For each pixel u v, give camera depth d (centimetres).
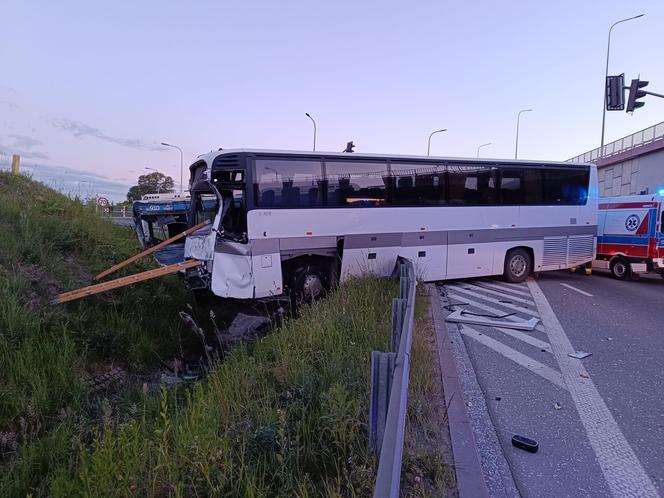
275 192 870
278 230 870
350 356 481
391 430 212
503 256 1189
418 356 518
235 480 291
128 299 815
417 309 764
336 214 944
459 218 1116
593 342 682
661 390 499
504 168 1173
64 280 772
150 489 279
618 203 1466
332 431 328
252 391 421
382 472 188
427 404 414
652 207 1350
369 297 753
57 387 516
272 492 284
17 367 500
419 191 1062
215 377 455
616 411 446
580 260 1291
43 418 467
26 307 620
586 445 382
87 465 311
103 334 663
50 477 340
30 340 545
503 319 803
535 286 1195
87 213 1255
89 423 453
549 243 1242
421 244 1068
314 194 918
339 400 343
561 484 327
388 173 1016
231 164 845
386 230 1013
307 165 909
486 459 357
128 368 652
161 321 798
